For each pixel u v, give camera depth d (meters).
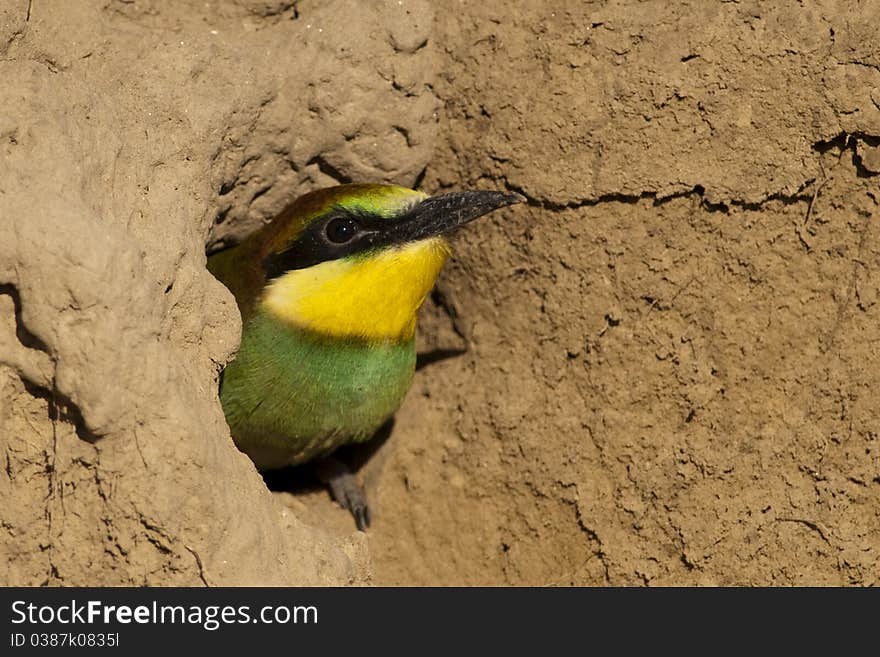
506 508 10.31
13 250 7.11
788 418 9.54
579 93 9.68
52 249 7.12
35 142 7.51
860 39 9.16
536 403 10.23
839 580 9.35
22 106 7.57
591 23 9.59
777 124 9.38
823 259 9.50
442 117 10.17
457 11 9.91
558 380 10.18
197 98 9.09
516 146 9.94
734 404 9.66
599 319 9.96
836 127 9.27
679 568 9.66
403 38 9.84
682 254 9.72
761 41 9.33
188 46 9.20
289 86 9.68
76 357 7.12
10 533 7.35
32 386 7.29
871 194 9.35
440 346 10.91
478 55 9.91
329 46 9.78
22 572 7.37
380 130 10.04
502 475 10.34
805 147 9.37
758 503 9.53
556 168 9.84
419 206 9.66
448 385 10.72
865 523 9.38
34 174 7.42
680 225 9.68
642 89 9.54
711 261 9.66
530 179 9.95
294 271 9.83
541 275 10.15
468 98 10.02
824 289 9.51
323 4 9.84
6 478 7.34
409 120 10.03
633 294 9.84
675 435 9.77
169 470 7.27
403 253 9.65
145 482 7.24
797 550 9.43
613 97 9.61
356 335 9.83
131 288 7.29
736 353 9.66
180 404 7.36
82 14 8.91
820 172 9.39
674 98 9.49
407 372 10.27
